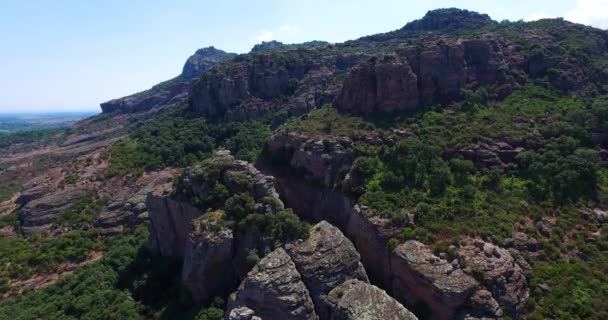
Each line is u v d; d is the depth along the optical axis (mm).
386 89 78125
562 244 54125
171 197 64750
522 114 73625
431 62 80062
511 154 65750
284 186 73188
